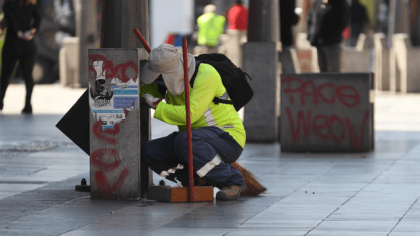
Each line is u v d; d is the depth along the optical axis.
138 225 15.44
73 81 69.31
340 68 38.44
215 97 18.23
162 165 18.58
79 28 68.06
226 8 90.19
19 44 43.44
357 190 19.67
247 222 15.69
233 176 18.38
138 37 18.53
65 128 19.45
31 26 44.09
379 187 20.11
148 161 18.59
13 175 22.62
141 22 19.89
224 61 18.53
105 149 18.31
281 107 28.55
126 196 18.34
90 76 18.14
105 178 18.39
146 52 18.59
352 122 28.25
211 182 18.38
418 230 14.80
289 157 27.06
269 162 25.64
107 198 18.44
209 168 18.05
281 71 33.59
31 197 18.78
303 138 28.45
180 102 18.31
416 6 61.38
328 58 38.34
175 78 17.81
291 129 28.53
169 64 17.62
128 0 19.77
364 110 28.16
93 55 18.06
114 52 17.97
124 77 18.00
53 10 73.94
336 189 19.86
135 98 18.03
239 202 18.09
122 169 18.30
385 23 91.81
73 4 74.94
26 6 43.25
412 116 42.56
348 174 22.62
